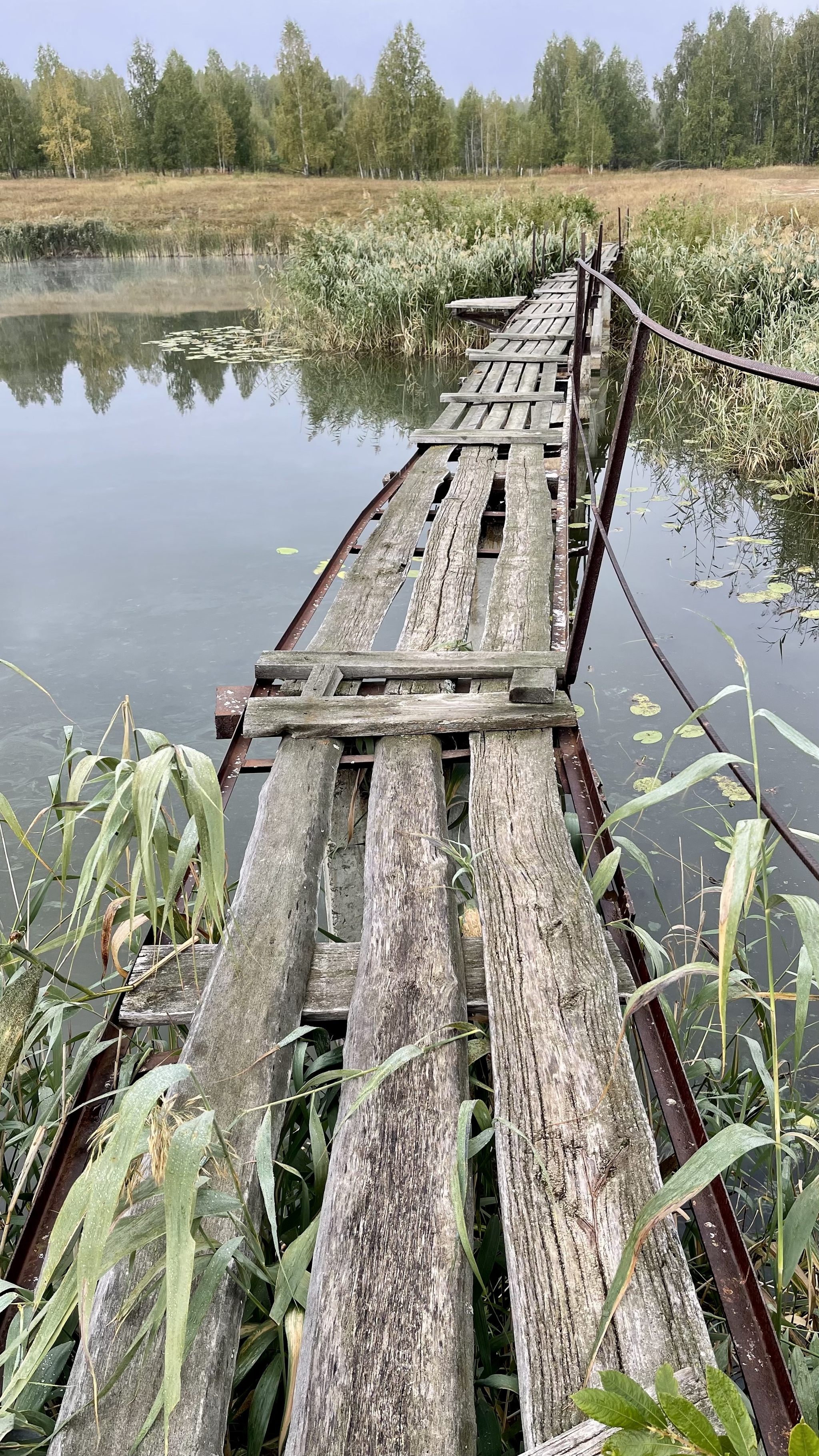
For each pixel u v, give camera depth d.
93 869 1.17
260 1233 1.13
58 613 4.33
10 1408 0.92
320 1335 0.93
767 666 3.58
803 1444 0.48
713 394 7.48
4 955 1.15
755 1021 1.97
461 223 12.63
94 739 3.23
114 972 2.05
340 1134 1.16
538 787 1.88
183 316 13.52
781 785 2.78
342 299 10.52
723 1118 1.55
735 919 0.81
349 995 1.44
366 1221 1.04
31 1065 1.69
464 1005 1.36
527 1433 0.84
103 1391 0.82
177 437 7.72
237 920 1.52
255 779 3.13
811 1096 1.76
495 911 1.52
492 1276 1.28
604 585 4.50
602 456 6.65
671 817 2.67
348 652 2.52
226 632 4.11
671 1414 0.54
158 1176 0.73
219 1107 1.20
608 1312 0.73
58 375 10.11
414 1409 0.86
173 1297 0.71
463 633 2.68
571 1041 1.26
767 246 8.09
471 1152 1.13
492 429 5.02
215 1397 0.89
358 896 2.07
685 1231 1.46
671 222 10.91
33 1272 1.06
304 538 5.30
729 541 4.95
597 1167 1.08
